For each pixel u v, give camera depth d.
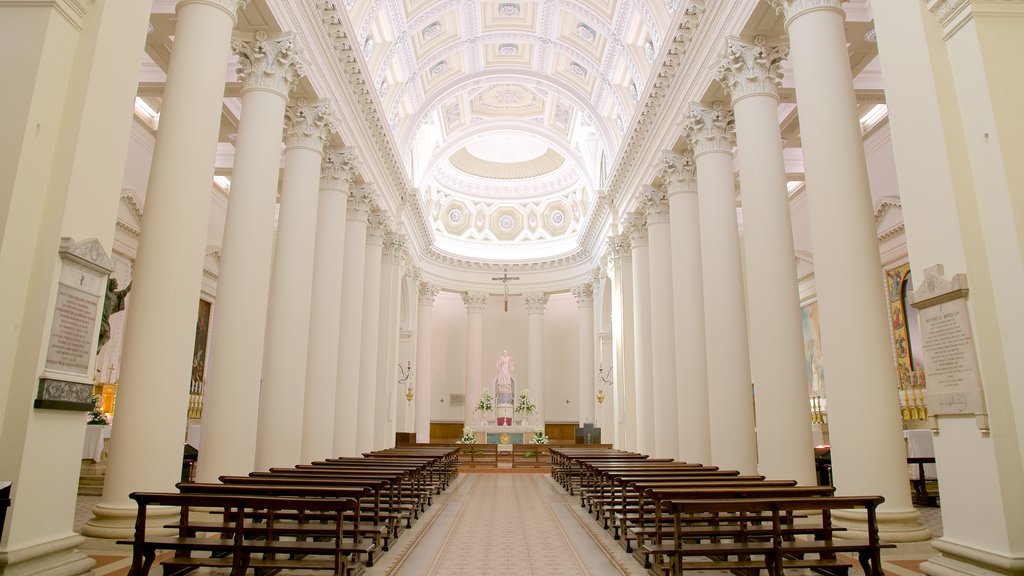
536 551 6.47
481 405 27.78
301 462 11.80
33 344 4.02
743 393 10.23
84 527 5.84
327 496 5.24
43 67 4.24
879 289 6.75
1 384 3.91
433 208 30.30
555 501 11.14
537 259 29.73
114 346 14.05
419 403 27.61
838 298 6.75
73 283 4.30
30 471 3.94
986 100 4.38
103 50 4.62
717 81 10.80
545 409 31.64
